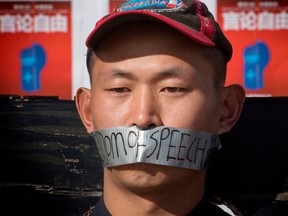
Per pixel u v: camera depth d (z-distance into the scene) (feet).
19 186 25.32
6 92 36.37
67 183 25.21
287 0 35.83
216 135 21.02
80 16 35.78
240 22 36.01
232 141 24.86
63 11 35.83
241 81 36.37
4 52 36.14
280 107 25.00
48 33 35.99
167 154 19.65
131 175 19.81
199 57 19.98
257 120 24.95
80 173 25.18
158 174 19.75
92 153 25.20
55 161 25.23
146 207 20.33
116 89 20.02
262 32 36.11
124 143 19.72
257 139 24.89
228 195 24.75
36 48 36.11
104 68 20.12
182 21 19.94
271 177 24.72
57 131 25.31
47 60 36.14
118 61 19.79
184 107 19.72
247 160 24.81
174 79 19.58
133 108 19.60
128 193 20.39
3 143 25.38
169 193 20.36
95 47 20.56
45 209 25.26
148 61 19.51
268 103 25.07
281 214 24.58
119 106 19.94
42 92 36.27
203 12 20.84
